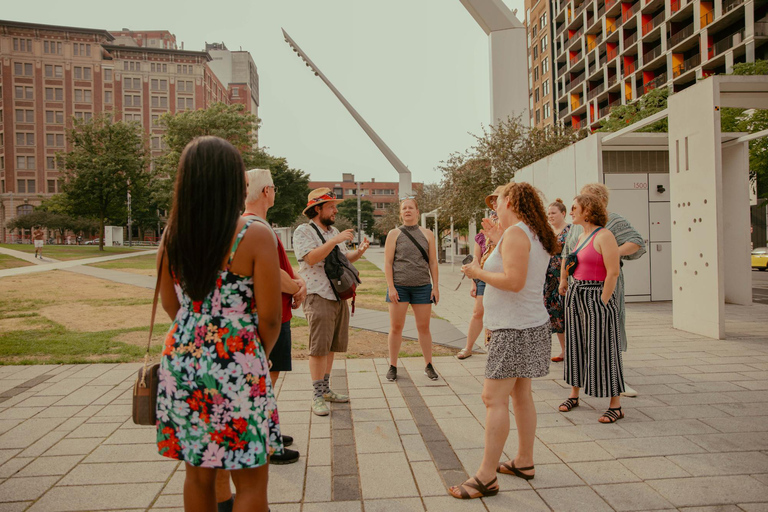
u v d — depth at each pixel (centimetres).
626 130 883
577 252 378
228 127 3956
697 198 677
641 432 344
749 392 425
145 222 7912
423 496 262
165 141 3950
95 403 416
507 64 1118
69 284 1498
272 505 253
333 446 329
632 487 268
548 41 6231
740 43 3466
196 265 166
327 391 421
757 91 661
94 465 300
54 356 580
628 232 412
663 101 1931
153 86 8088
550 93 6206
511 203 273
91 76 7756
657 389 438
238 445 168
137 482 279
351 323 831
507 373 262
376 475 287
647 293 1040
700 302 675
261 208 314
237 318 172
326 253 385
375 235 10269
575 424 362
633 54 4709
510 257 256
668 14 4122
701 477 278
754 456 303
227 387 168
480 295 554
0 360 560
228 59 11575
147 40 10438
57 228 6862
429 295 480
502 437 259
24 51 7438
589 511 244
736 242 980
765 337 648
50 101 7569
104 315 922
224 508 216
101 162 3944
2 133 7431
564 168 1140
